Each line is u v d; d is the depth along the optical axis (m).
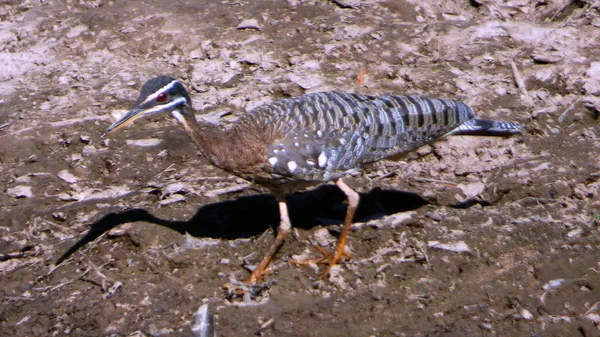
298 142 10.59
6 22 17.16
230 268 11.07
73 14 17.14
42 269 11.33
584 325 10.23
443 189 12.53
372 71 15.15
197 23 16.59
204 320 9.88
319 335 9.98
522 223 11.66
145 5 17.28
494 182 12.59
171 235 11.54
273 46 15.89
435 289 10.66
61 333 10.31
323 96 11.16
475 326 10.15
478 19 16.58
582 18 16.45
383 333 10.03
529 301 10.54
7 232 12.02
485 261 11.08
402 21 16.53
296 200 12.36
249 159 10.62
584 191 12.35
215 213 12.02
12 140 13.82
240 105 14.49
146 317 10.35
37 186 12.93
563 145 13.45
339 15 16.72
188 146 13.62
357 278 10.83
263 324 10.12
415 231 11.59
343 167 10.89
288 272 10.93
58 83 15.42
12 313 10.66
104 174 13.23
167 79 10.80
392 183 12.75
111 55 16.06
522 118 13.91
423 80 14.84
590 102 14.24
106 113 14.43
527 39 15.73
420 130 11.30
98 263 11.30
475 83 14.73
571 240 11.43
